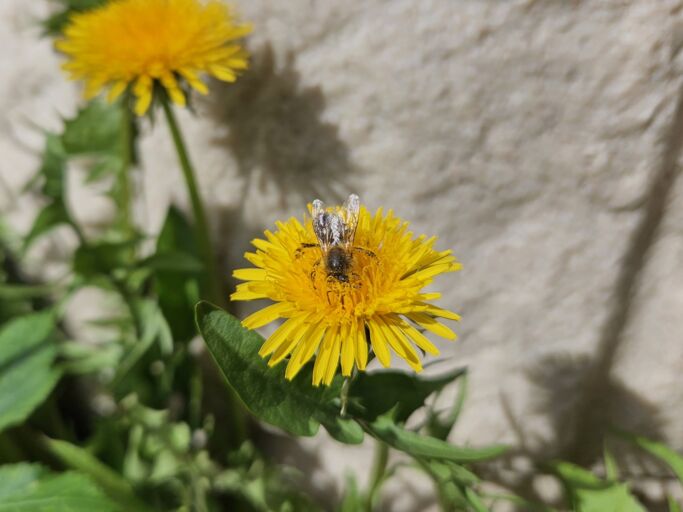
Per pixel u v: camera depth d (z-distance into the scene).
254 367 0.08
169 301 0.13
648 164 0.11
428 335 0.13
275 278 0.08
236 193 0.13
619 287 0.12
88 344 0.17
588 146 0.11
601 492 0.11
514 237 0.12
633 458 0.13
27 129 0.16
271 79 0.12
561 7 0.10
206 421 0.14
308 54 0.11
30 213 0.17
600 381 0.13
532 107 0.11
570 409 0.13
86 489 0.11
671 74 0.10
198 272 0.13
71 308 0.17
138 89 0.11
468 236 0.12
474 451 0.08
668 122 0.10
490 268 0.12
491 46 0.10
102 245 0.13
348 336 0.08
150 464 0.14
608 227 0.11
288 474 0.15
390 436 0.09
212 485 0.14
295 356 0.08
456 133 0.11
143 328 0.14
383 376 0.09
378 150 0.12
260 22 0.12
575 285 0.12
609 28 0.10
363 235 0.09
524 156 0.11
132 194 0.15
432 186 0.12
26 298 0.17
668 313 0.12
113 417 0.15
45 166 0.14
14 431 0.14
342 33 0.11
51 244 0.17
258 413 0.08
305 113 0.12
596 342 0.12
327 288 0.08
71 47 0.11
